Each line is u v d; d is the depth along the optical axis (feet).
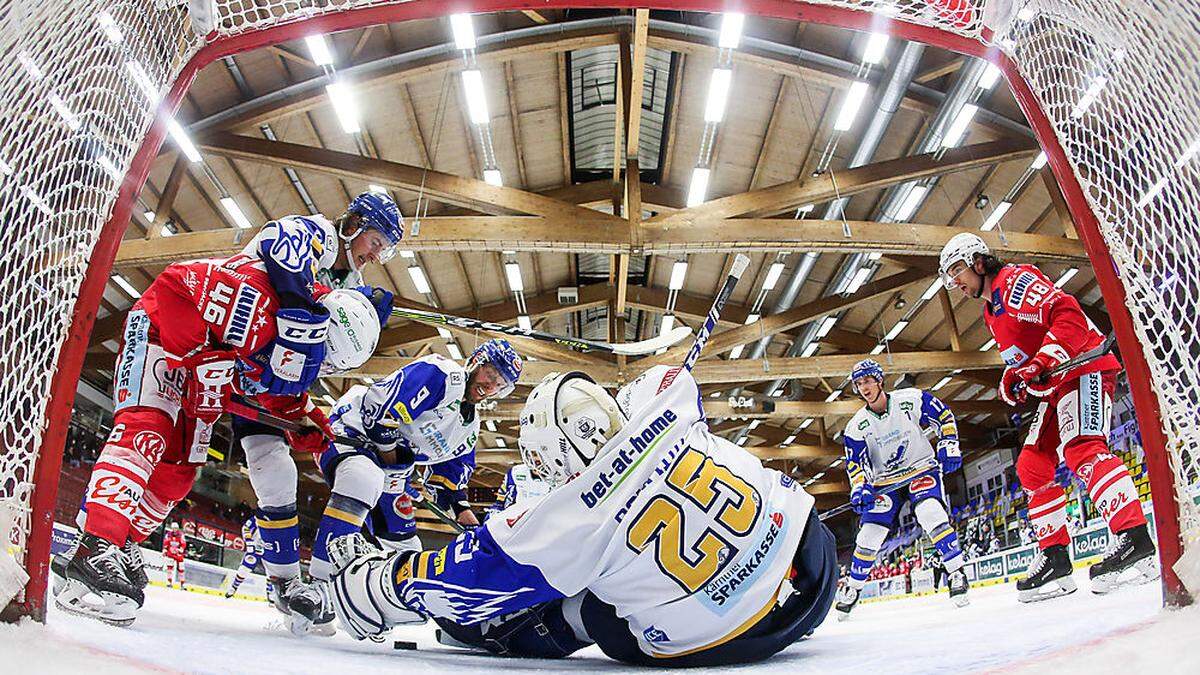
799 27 27.94
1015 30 5.01
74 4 3.93
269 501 6.85
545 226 31.63
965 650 4.03
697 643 4.61
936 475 13.50
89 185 4.09
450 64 27.94
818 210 38.04
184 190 32.40
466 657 5.37
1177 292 3.96
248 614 10.44
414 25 27.40
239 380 6.24
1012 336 9.44
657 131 34.83
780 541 4.75
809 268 41.11
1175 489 3.83
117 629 4.34
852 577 13.79
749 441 78.23
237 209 30.86
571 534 4.53
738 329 45.27
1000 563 28.68
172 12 4.85
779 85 30.83
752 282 45.65
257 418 6.56
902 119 32.07
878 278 46.06
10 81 3.43
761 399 57.82
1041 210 35.76
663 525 4.53
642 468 4.60
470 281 44.88
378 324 7.06
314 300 6.14
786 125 32.81
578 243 31.50
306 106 28.58
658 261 45.06
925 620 8.86
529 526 4.64
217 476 60.13
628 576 4.54
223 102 28.60
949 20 5.08
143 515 6.34
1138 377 4.21
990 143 31.24
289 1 5.13
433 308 45.85
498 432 69.46
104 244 4.18
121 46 4.36
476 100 26.32
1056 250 33.37
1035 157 31.48
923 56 28.17
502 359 9.92
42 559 3.44
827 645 5.78
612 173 38.32
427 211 37.83
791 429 73.72
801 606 4.89
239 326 5.76
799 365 47.03
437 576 4.85
